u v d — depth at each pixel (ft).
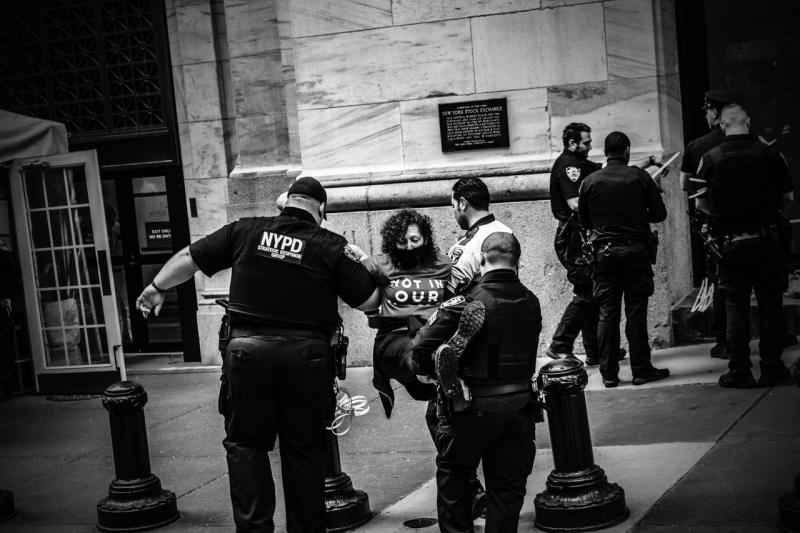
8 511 23.04
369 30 33.99
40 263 36.45
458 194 20.22
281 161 37.17
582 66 32.12
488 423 15.89
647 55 31.55
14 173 36.11
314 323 17.13
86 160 35.12
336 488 20.07
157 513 21.49
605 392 27.40
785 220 25.25
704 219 27.61
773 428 22.40
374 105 34.24
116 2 39.47
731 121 25.03
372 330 34.76
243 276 17.21
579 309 29.55
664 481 20.11
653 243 27.20
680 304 32.24
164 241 40.65
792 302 30.50
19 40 40.63
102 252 35.35
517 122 32.91
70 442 29.78
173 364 39.19
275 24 36.58
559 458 18.70
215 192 38.63
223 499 22.97
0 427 32.53
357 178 34.22
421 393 19.36
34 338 36.60
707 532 17.43
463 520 16.62
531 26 32.42
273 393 16.96
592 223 27.58
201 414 31.32
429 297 19.72
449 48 33.24
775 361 25.64
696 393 26.07
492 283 16.07
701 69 33.45
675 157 29.86
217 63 38.06
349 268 17.39
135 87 39.70
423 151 33.91
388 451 25.21
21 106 40.88
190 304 39.01
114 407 21.74
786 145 33.30
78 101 40.27
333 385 17.74
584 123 31.83
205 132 38.42
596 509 18.20
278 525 20.84
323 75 34.65
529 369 16.21
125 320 41.65
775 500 18.38
